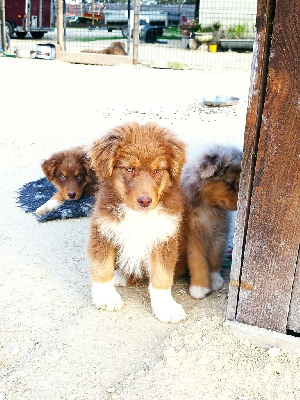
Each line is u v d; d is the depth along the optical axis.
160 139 0.71
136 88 3.01
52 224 1.12
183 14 6.04
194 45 5.28
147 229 0.73
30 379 0.62
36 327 0.73
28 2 5.34
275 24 0.54
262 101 0.58
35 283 0.86
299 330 0.65
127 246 0.75
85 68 3.72
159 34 5.99
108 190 0.74
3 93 2.70
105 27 6.65
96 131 1.95
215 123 2.11
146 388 0.58
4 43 4.38
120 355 0.66
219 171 0.79
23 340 0.70
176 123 2.10
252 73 0.57
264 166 0.60
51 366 0.64
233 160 0.81
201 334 0.68
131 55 4.22
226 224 0.87
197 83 3.24
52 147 1.71
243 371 0.61
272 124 0.58
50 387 0.60
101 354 0.66
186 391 0.58
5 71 3.40
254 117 0.59
